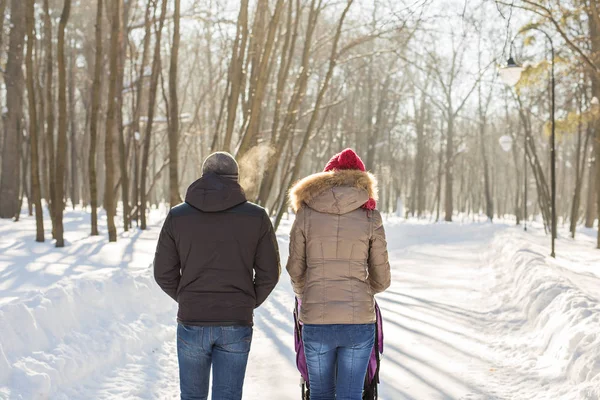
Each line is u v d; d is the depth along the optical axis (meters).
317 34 27.69
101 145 37.03
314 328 3.63
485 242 23.58
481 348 6.99
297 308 4.13
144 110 31.14
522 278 10.27
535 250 14.43
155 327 6.84
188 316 3.40
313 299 3.64
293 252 3.75
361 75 40.28
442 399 5.19
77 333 5.57
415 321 8.49
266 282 3.54
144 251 13.10
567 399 4.91
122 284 7.10
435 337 7.52
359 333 3.61
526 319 8.13
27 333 4.93
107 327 6.08
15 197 23.89
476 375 5.89
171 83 14.78
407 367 6.17
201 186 3.49
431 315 8.95
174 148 14.91
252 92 16.66
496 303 9.73
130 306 6.99
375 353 3.99
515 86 14.52
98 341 5.71
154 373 5.64
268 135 25.28
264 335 7.48
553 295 7.98
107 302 6.55
